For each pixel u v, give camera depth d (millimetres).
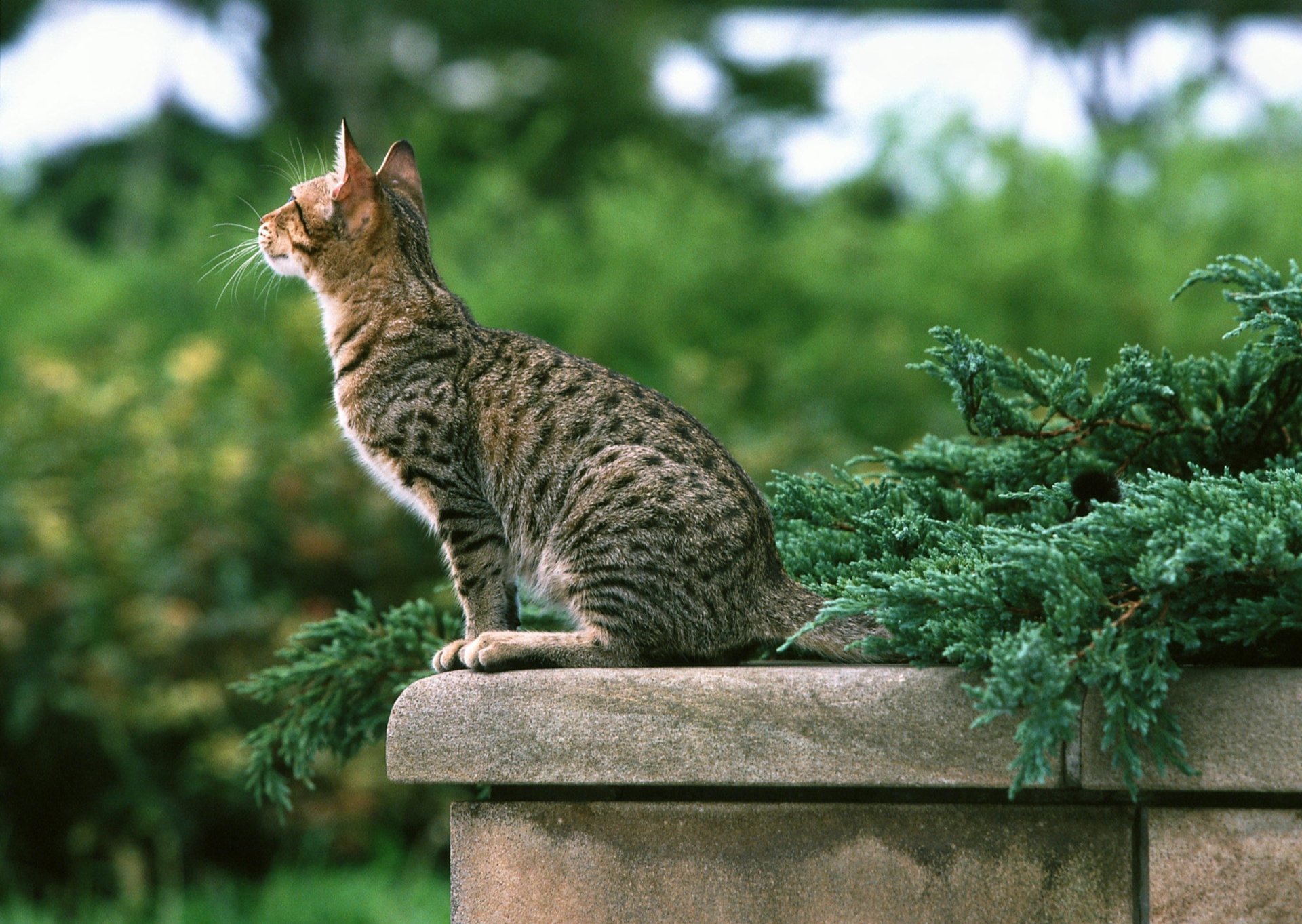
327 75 21953
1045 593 2811
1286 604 2760
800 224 14078
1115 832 2867
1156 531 2811
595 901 3039
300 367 9742
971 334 11992
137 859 7062
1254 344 3625
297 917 6812
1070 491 3279
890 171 14961
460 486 3812
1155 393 3443
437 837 7426
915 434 10789
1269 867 2775
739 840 2988
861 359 11227
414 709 3039
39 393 8672
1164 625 2775
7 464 8094
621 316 12016
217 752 7117
